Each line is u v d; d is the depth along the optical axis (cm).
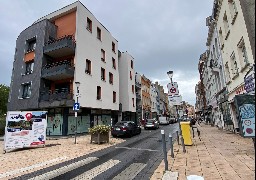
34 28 2334
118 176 561
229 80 1548
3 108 3247
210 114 3481
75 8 2242
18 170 646
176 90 910
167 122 4116
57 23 2386
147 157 822
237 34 1205
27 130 1129
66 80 2142
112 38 2970
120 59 3459
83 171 623
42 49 2175
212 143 1084
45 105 2041
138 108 4100
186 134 1066
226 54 1565
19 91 2275
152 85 5662
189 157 748
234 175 496
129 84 3366
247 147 888
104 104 2500
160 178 515
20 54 2412
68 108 2056
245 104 311
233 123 1611
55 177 562
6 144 1041
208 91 3450
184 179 488
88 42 2305
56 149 1088
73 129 2095
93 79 2309
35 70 2186
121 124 1817
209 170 554
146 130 2692
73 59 2161
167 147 1065
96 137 1325
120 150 1029
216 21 1845
